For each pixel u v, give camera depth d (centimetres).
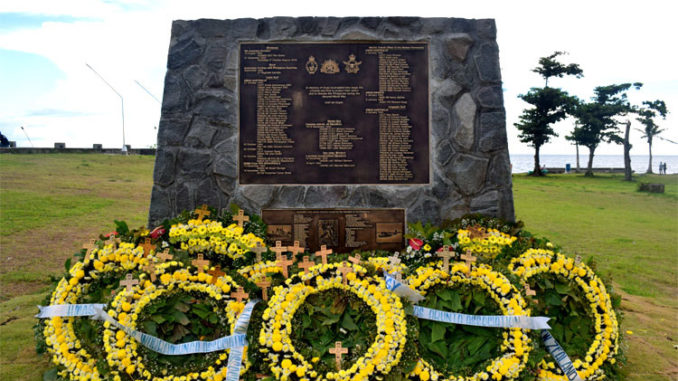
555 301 406
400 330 372
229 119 516
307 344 379
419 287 399
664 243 991
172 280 393
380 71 517
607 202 1672
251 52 518
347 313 388
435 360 382
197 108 519
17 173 1554
